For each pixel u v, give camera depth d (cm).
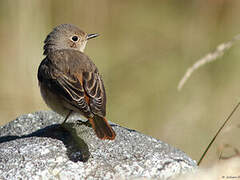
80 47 1152
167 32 1925
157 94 1580
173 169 844
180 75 1664
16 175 809
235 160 867
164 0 2091
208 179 841
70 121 1033
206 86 1582
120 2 2059
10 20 1567
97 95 924
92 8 1877
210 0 1866
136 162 847
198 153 1280
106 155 858
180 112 1472
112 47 1886
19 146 866
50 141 884
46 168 820
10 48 1556
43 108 1466
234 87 1562
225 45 994
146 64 1753
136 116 1493
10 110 1436
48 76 988
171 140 1360
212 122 1407
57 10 1831
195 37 1833
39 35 1559
